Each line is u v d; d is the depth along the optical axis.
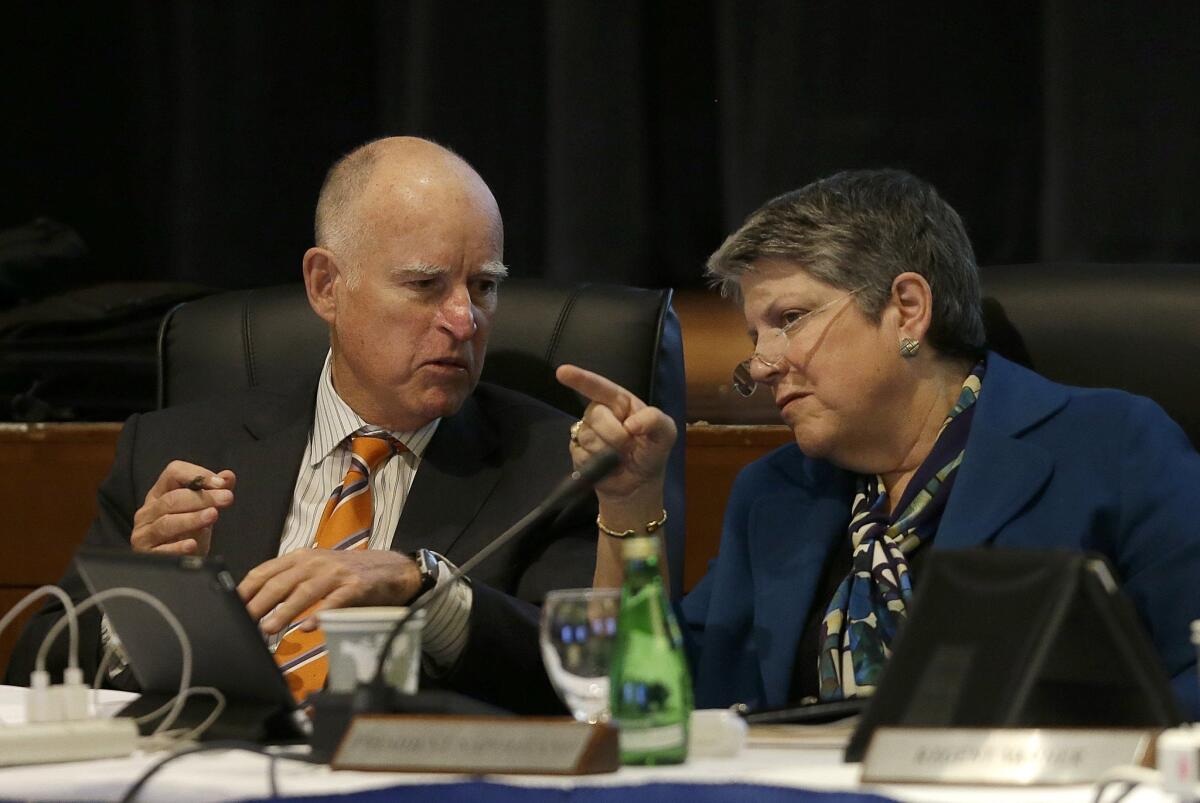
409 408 8.24
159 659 5.47
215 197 13.41
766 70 11.97
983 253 12.00
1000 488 6.99
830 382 7.20
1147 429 7.06
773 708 5.70
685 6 12.50
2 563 10.94
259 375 9.22
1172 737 3.59
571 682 4.83
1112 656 4.36
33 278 11.88
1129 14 11.23
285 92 13.42
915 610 4.48
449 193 8.24
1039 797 3.92
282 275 13.52
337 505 8.27
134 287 11.75
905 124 11.96
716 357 11.34
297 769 4.59
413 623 5.14
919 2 11.88
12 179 13.80
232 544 8.25
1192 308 7.64
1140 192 11.28
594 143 12.38
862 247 7.14
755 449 10.23
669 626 4.71
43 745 4.81
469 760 4.40
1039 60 11.83
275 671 5.16
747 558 7.82
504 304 8.98
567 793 3.87
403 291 8.16
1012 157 11.92
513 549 8.05
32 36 13.73
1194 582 6.65
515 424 8.48
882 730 4.23
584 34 12.34
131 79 13.73
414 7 12.86
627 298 8.78
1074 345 7.78
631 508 6.94
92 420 11.38
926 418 7.33
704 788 3.86
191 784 4.32
